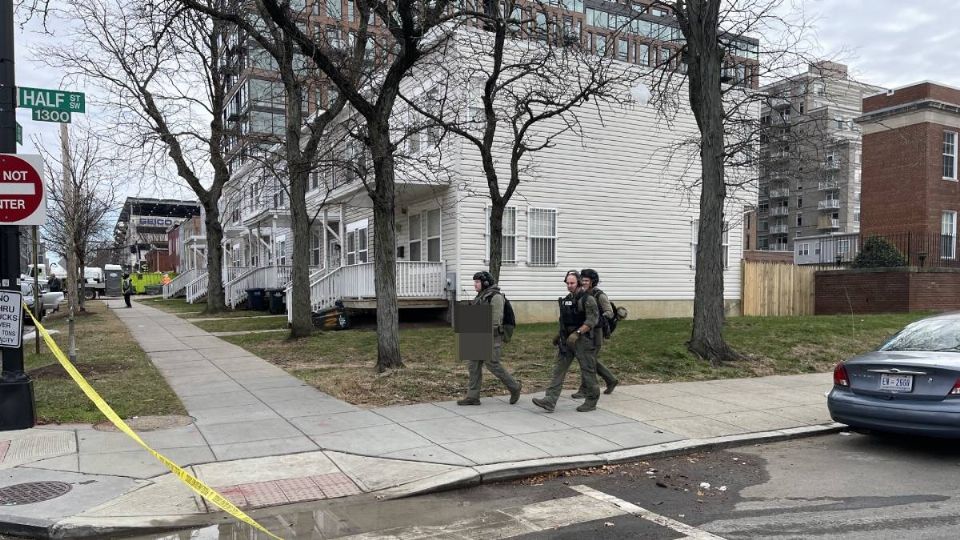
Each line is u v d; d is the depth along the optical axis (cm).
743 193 2258
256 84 2670
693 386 1058
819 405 931
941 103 2956
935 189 2980
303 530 474
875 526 480
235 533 468
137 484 552
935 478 608
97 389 943
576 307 835
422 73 1769
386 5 1038
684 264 2158
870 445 746
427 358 1217
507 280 1852
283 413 817
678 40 1554
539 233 1898
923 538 455
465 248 1794
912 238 2856
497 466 611
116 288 5619
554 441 705
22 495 521
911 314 1969
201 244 4697
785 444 751
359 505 526
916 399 651
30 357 1285
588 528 482
